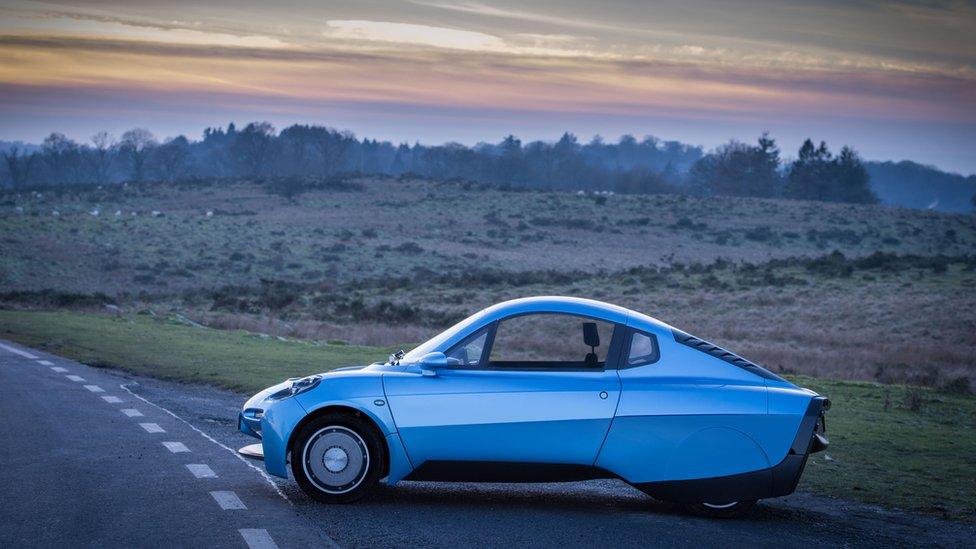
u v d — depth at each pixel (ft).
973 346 135.95
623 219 444.14
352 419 26.45
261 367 65.57
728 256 371.35
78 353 72.54
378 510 26.08
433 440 26.22
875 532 26.21
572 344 27.04
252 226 393.29
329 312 161.99
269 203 476.95
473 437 26.20
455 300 194.49
